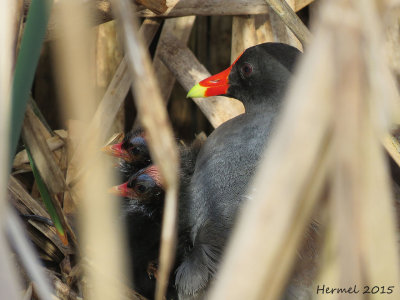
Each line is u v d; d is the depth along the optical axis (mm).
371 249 2156
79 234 5594
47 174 4613
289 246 2131
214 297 2160
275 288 2156
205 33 8953
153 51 8617
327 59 1981
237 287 2113
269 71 6230
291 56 6191
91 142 3404
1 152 2400
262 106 6344
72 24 2316
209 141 6395
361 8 1957
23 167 7336
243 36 7730
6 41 2547
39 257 6328
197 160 6516
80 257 5797
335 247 2479
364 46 1978
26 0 5852
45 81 8633
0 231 2424
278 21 7348
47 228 6242
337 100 2002
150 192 6555
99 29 8031
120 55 8164
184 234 6066
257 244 2094
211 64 9102
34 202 6523
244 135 6102
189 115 9203
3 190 2422
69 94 2338
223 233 5441
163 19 7852
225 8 7273
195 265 5449
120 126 8477
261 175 2115
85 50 2330
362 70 1989
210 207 5820
